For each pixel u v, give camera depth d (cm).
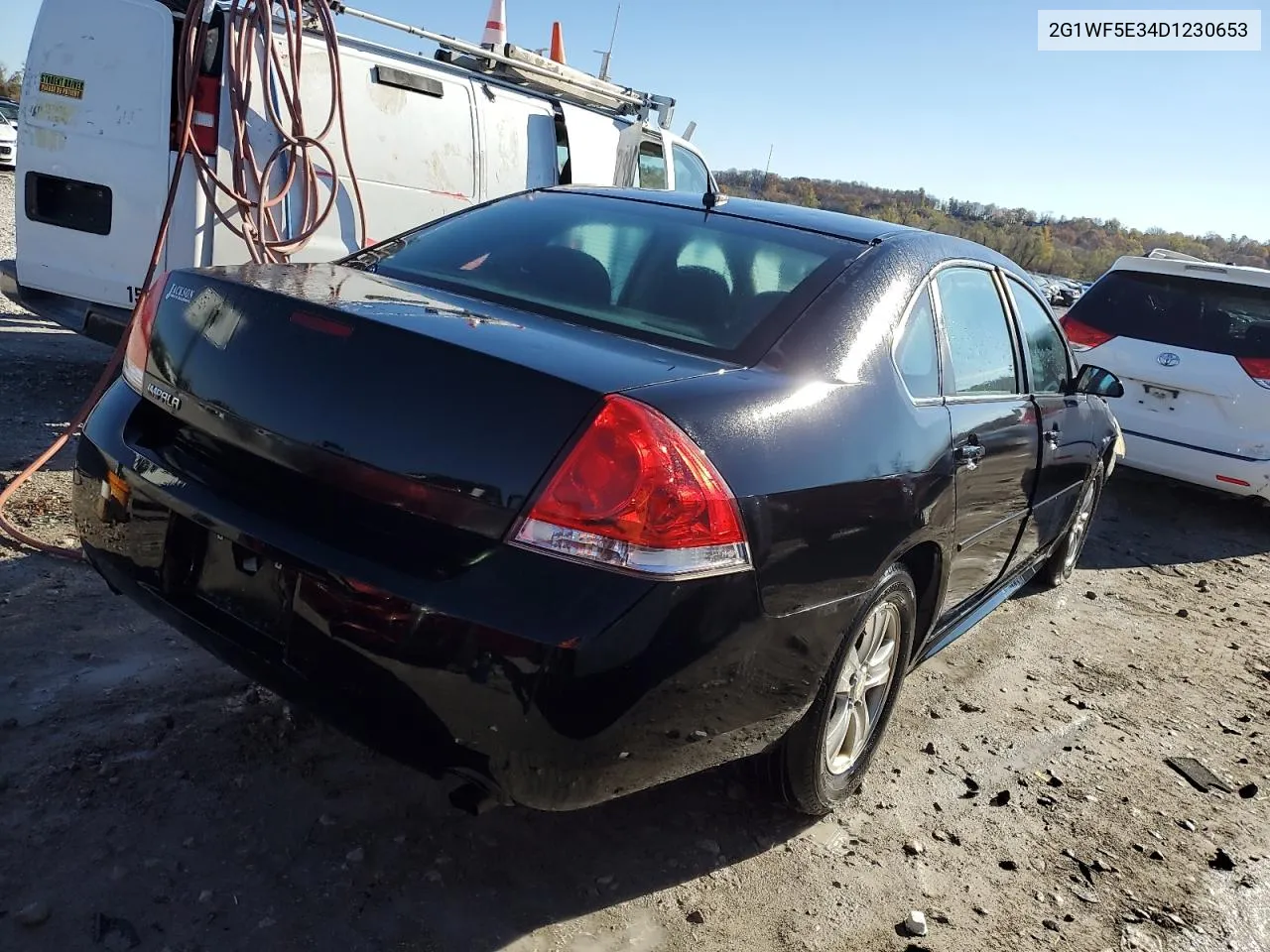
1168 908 277
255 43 511
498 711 189
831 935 245
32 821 233
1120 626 503
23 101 541
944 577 305
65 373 634
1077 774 344
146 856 229
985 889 273
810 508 224
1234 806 339
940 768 333
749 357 245
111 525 245
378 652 194
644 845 266
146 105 513
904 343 284
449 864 245
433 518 196
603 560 190
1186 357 703
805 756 265
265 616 216
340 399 209
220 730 279
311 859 238
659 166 855
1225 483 694
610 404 195
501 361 200
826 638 240
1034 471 381
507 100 675
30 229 549
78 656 304
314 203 540
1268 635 525
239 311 231
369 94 582
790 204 342
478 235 313
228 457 226
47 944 201
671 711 200
